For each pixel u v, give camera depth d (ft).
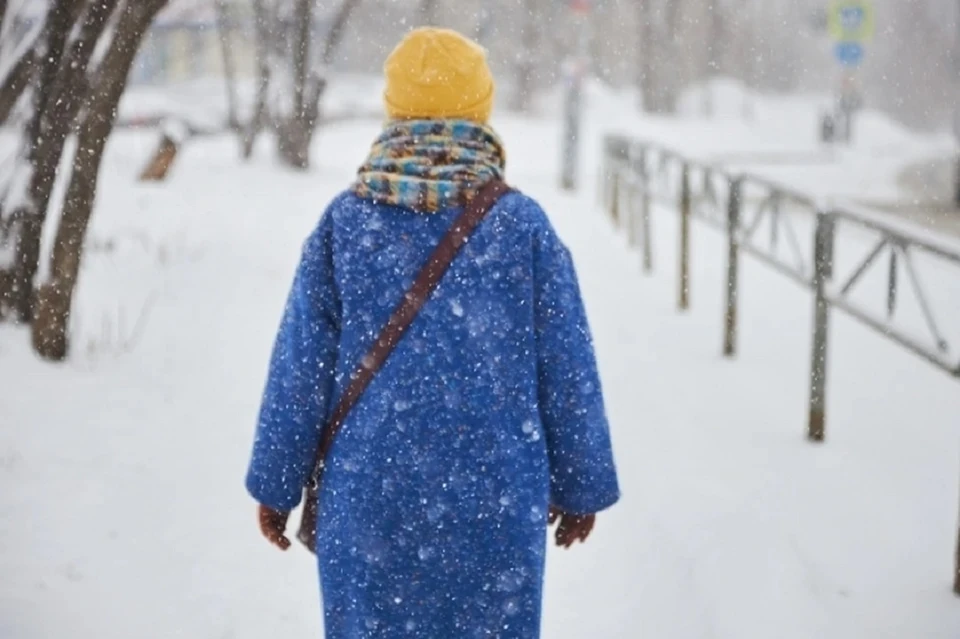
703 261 38.34
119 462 16.14
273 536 8.59
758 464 17.70
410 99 8.02
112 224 35.09
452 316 7.82
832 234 18.52
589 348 8.09
